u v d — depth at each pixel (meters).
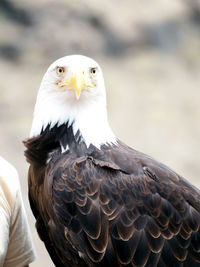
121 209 9.23
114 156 9.76
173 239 9.27
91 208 9.23
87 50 32.28
